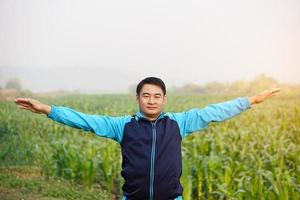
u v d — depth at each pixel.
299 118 9.56
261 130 9.28
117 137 3.19
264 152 7.61
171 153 3.10
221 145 7.95
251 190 6.04
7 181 7.52
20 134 9.97
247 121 9.82
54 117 3.15
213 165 6.61
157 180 3.07
